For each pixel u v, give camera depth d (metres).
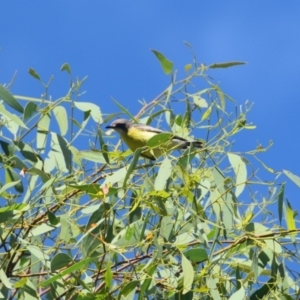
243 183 11.92
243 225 11.91
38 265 11.96
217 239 11.57
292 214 12.06
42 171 12.48
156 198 11.52
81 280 10.77
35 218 11.98
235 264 12.09
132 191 11.92
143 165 12.95
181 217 11.90
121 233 11.64
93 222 11.51
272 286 11.84
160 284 11.80
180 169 11.99
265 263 11.98
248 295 11.98
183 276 11.09
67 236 11.43
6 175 12.58
